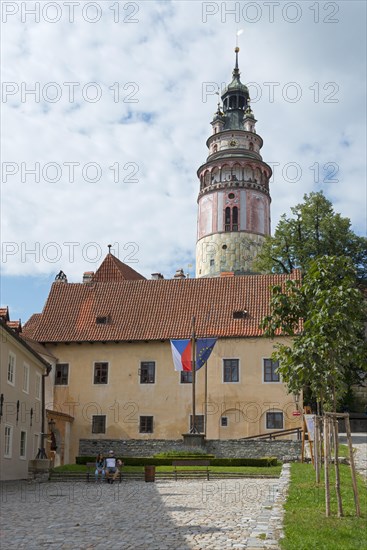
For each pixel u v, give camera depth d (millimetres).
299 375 16031
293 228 60562
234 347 48906
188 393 48875
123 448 43156
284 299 17781
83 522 15711
